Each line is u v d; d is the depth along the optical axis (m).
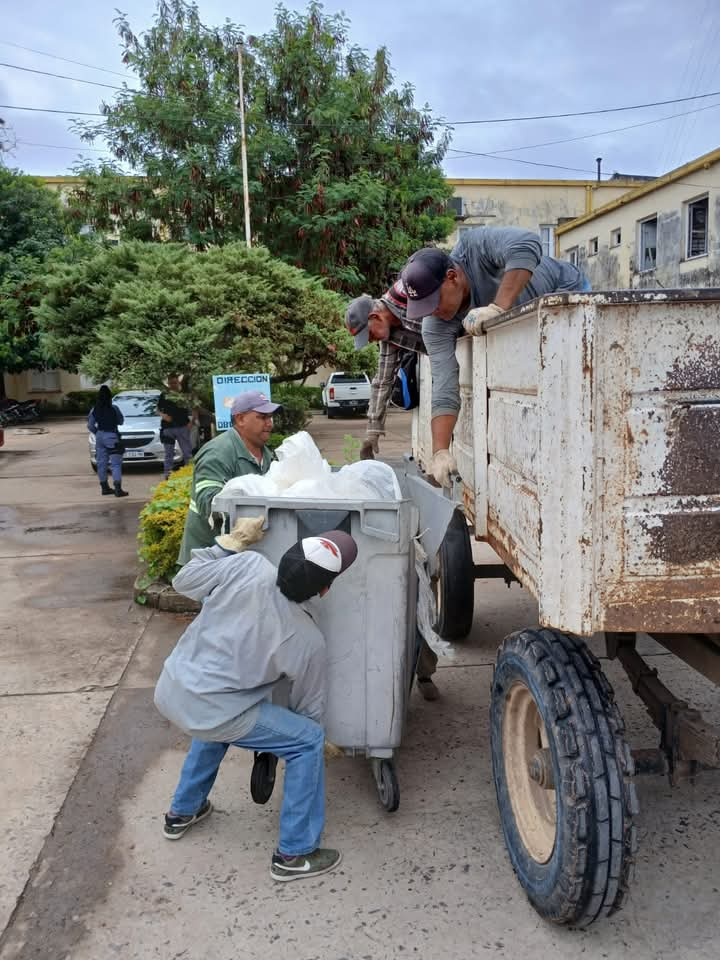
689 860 3.01
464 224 30.08
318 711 2.98
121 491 11.68
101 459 11.79
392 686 3.11
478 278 3.66
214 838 3.25
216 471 4.07
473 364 3.34
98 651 5.36
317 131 16.27
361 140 16.48
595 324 2.00
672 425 2.05
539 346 2.09
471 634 5.47
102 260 9.55
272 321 9.31
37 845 3.20
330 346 9.62
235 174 15.62
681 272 17.73
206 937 2.68
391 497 3.26
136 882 2.97
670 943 2.59
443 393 3.60
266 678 2.82
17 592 6.81
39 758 3.91
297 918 2.76
